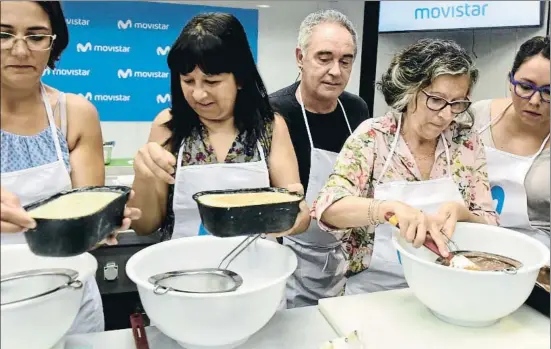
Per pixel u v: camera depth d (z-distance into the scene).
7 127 0.75
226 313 0.70
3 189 0.67
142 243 0.93
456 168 1.08
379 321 0.88
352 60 1.01
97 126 0.84
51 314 0.67
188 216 0.92
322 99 1.04
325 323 0.90
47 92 0.80
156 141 0.92
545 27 1.00
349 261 1.08
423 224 0.89
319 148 1.05
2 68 0.72
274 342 0.83
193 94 0.88
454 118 1.02
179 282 0.77
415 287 0.85
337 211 0.97
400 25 1.03
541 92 1.03
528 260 0.90
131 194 0.75
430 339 0.84
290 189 0.85
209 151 0.93
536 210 1.11
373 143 1.06
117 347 0.80
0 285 0.71
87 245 0.66
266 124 0.97
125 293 0.91
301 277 1.03
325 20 0.99
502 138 1.12
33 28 0.72
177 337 0.74
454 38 1.04
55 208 0.67
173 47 0.85
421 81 0.95
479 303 0.80
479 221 1.02
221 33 0.85
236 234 0.77
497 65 1.06
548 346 0.83
